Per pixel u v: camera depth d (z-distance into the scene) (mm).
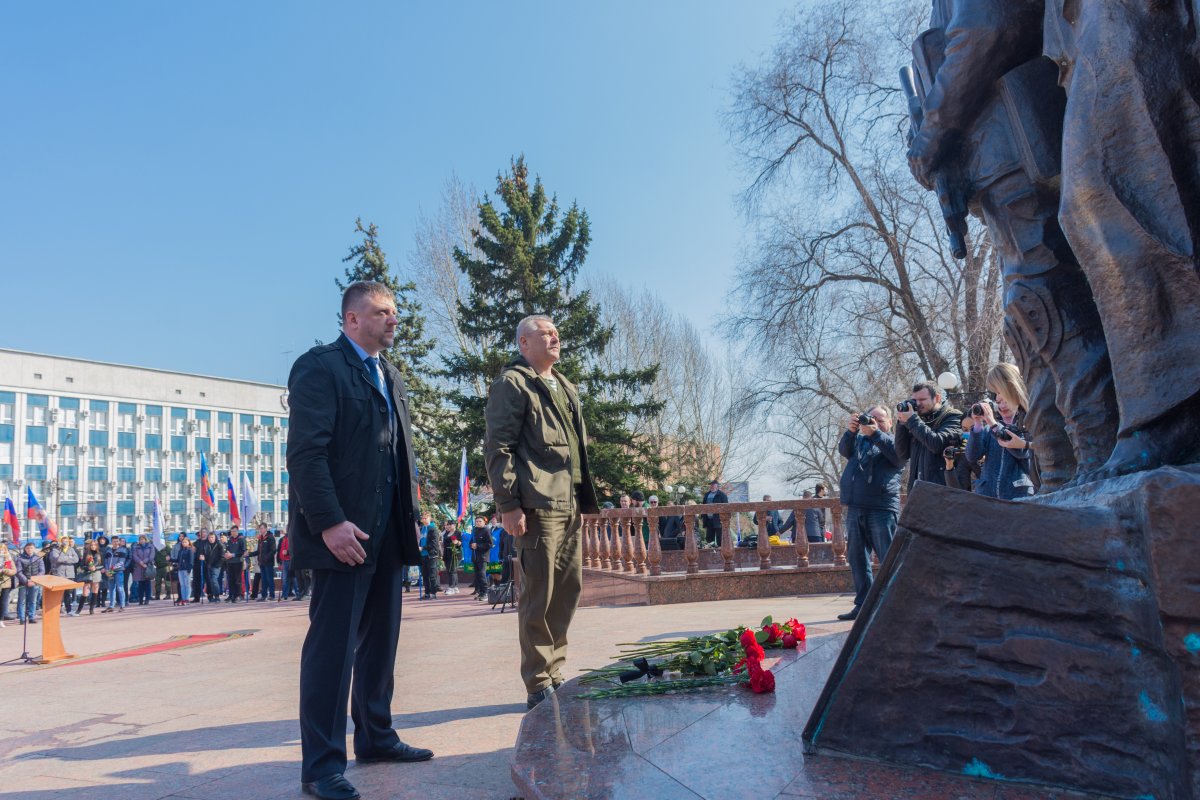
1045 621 1708
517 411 4152
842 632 4574
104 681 6535
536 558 4086
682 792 1750
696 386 39812
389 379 3562
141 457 81375
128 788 3098
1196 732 1409
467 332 28375
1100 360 2324
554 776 1967
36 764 3598
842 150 24172
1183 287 1712
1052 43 2092
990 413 5609
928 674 1843
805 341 24375
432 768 3119
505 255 28047
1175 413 1725
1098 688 1628
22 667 8289
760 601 9844
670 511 10836
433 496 28875
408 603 16844
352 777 3068
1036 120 2451
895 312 23844
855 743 1920
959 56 2613
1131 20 1784
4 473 72750
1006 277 2646
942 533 1844
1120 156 1781
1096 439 2287
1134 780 1568
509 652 6648
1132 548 1590
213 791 3004
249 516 32219
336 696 2979
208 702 5125
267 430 92125
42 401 75875
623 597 11680
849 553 6902
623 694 3066
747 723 2408
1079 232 1849
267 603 21531
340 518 3014
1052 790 1650
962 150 2809
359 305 3447
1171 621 1439
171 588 29406
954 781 1729
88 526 76250
